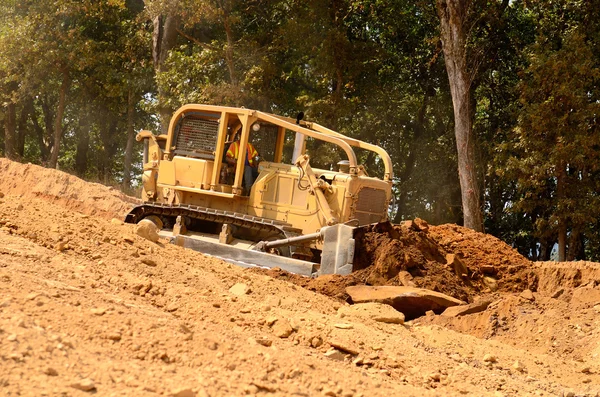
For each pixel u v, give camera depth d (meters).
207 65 30.42
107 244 9.23
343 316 9.31
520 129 25.94
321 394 5.70
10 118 39.56
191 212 15.70
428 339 9.51
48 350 5.10
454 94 26.19
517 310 11.19
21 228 8.84
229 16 29.83
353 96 32.44
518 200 28.09
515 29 31.27
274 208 15.28
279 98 31.86
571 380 8.81
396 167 34.12
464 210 25.89
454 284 12.78
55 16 35.31
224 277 9.62
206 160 15.78
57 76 39.12
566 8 27.84
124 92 37.91
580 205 25.22
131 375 5.07
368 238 13.33
